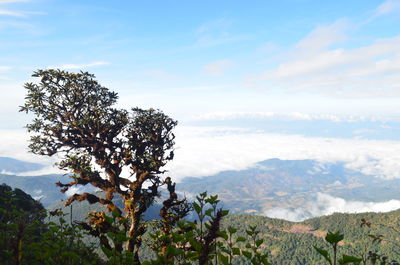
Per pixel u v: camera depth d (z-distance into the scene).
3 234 5.55
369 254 3.02
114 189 21.38
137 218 17.62
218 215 3.36
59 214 8.27
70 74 22.00
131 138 22.30
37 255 4.96
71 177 21.89
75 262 5.55
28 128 22.27
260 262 3.12
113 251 3.49
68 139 22.62
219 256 3.15
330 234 2.60
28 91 21.81
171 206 16.80
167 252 3.21
